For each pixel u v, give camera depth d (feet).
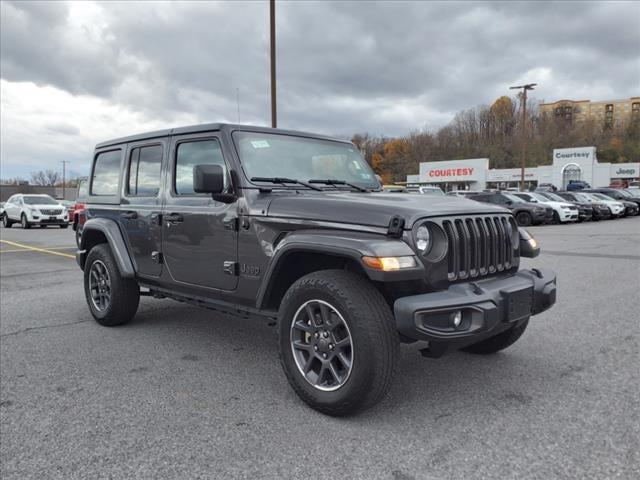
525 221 70.79
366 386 9.55
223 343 15.51
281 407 10.78
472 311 9.62
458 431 9.59
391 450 8.89
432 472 8.18
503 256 11.44
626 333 16.05
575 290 23.02
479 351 14.06
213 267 12.95
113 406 10.90
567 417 10.14
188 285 13.88
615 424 9.80
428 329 9.17
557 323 17.33
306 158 13.88
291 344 10.78
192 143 13.78
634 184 177.37
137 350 14.85
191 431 9.70
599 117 431.02
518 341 15.34
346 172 14.71
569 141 312.91
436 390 11.60
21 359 14.08
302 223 10.84
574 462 8.43
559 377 12.35
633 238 49.57
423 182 209.97
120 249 16.25
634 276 26.61
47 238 57.31
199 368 13.29
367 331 9.46
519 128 334.24
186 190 13.94
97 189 18.24
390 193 13.15
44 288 25.34
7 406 10.95
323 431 9.64
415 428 9.73
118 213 16.65
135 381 12.37
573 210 73.82
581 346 14.80
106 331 16.96
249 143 12.91
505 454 8.71
